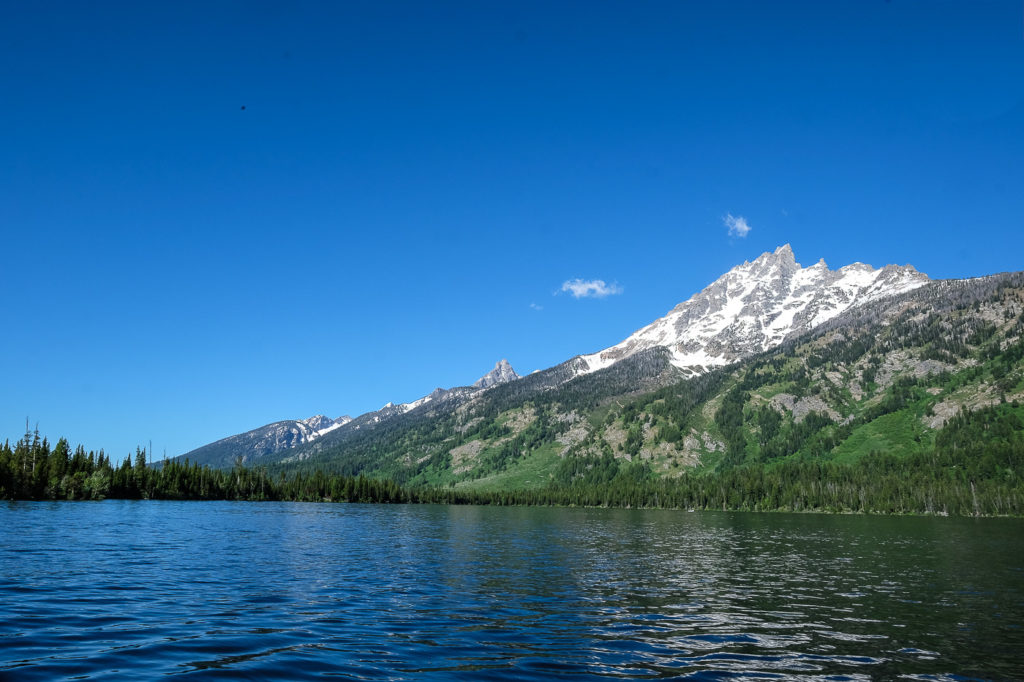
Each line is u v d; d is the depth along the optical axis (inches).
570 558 3058.6
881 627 1540.4
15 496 7632.9
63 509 5905.5
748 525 6697.8
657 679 1063.0
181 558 2507.4
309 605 1616.6
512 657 1167.6
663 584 2231.8
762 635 1429.6
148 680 932.0
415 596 1829.5
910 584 2308.1
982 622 1612.9
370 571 2367.1
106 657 1046.4
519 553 3245.6
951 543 4335.6
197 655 1083.3
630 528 5920.3
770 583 2299.5
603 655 1209.4
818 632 1472.7
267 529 4448.8
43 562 2191.2
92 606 1473.9
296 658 1091.3
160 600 1592.0
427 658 1133.7
